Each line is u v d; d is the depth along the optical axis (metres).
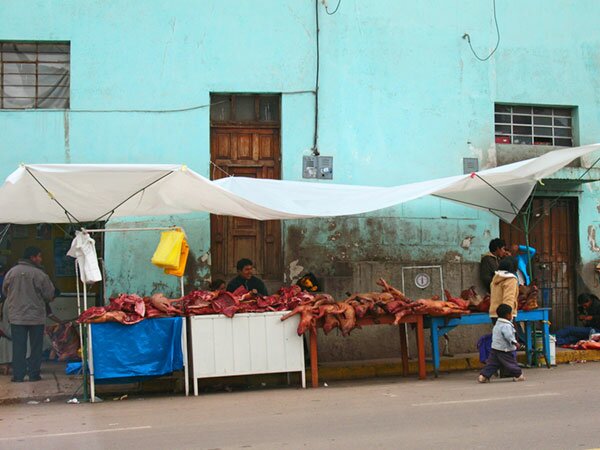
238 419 7.72
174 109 12.62
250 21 12.93
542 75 14.11
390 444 6.16
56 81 12.63
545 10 14.18
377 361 12.33
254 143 13.02
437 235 13.35
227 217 12.87
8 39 12.40
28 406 9.55
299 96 13.01
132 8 12.61
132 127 12.51
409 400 8.67
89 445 6.60
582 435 6.36
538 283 13.91
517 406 7.91
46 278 11.23
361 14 13.33
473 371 12.00
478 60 13.80
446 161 13.52
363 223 13.07
